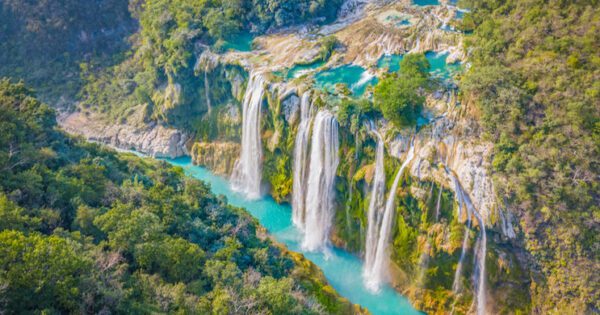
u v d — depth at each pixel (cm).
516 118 5031
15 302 3153
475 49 5966
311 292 5075
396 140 5641
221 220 5488
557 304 4659
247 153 7425
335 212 6256
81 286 3447
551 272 4697
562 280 4625
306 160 6550
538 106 5047
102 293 3488
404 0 8062
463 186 5062
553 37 5466
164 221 4806
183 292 3834
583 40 5272
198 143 8181
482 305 4991
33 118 5644
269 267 4962
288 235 6569
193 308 3703
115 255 3953
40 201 4519
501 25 5953
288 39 7894
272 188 7219
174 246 4203
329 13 8288
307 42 7631
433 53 6800
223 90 7731
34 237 3478
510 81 5253
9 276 3131
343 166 6041
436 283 5231
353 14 8194
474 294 5028
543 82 5103
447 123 5481
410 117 5594
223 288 4056
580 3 5603
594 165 4631
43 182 4722
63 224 4478
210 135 8069
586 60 5184
